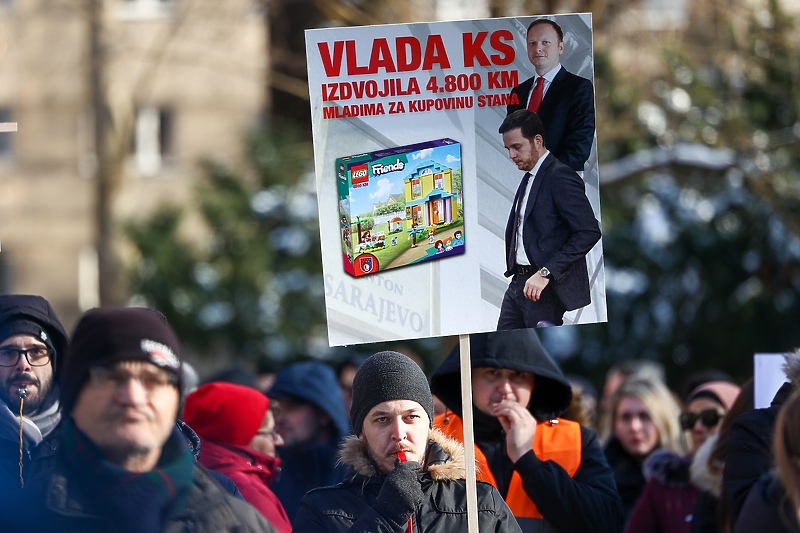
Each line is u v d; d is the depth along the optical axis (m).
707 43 22.52
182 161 32.97
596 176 5.92
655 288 22.47
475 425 7.13
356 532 5.31
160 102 32.78
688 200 22.30
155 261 24.17
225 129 32.75
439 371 7.12
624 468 9.41
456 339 19.52
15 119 33.53
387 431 5.71
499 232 5.87
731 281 21.80
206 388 7.32
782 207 20.17
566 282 5.90
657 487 7.96
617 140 21.59
